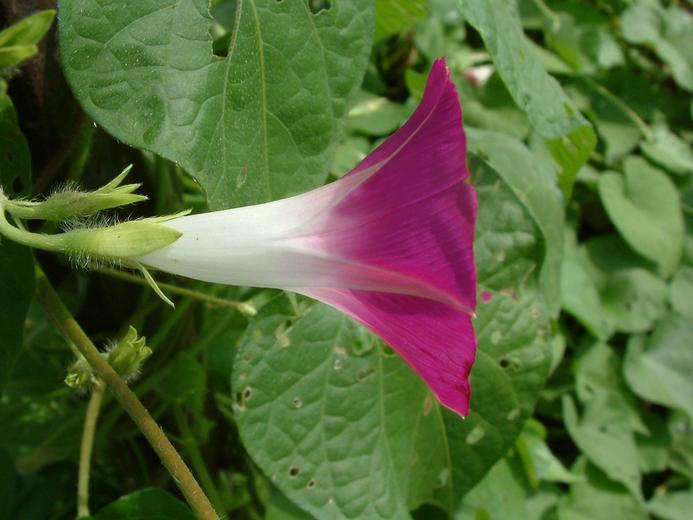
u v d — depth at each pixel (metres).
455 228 0.13
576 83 0.42
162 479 0.24
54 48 0.18
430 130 0.13
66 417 0.24
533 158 0.26
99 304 0.22
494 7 0.18
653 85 0.46
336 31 0.17
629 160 0.41
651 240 0.38
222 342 0.25
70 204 0.14
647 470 0.37
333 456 0.19
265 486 0.26
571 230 0.39
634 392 0.37
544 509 0.32
